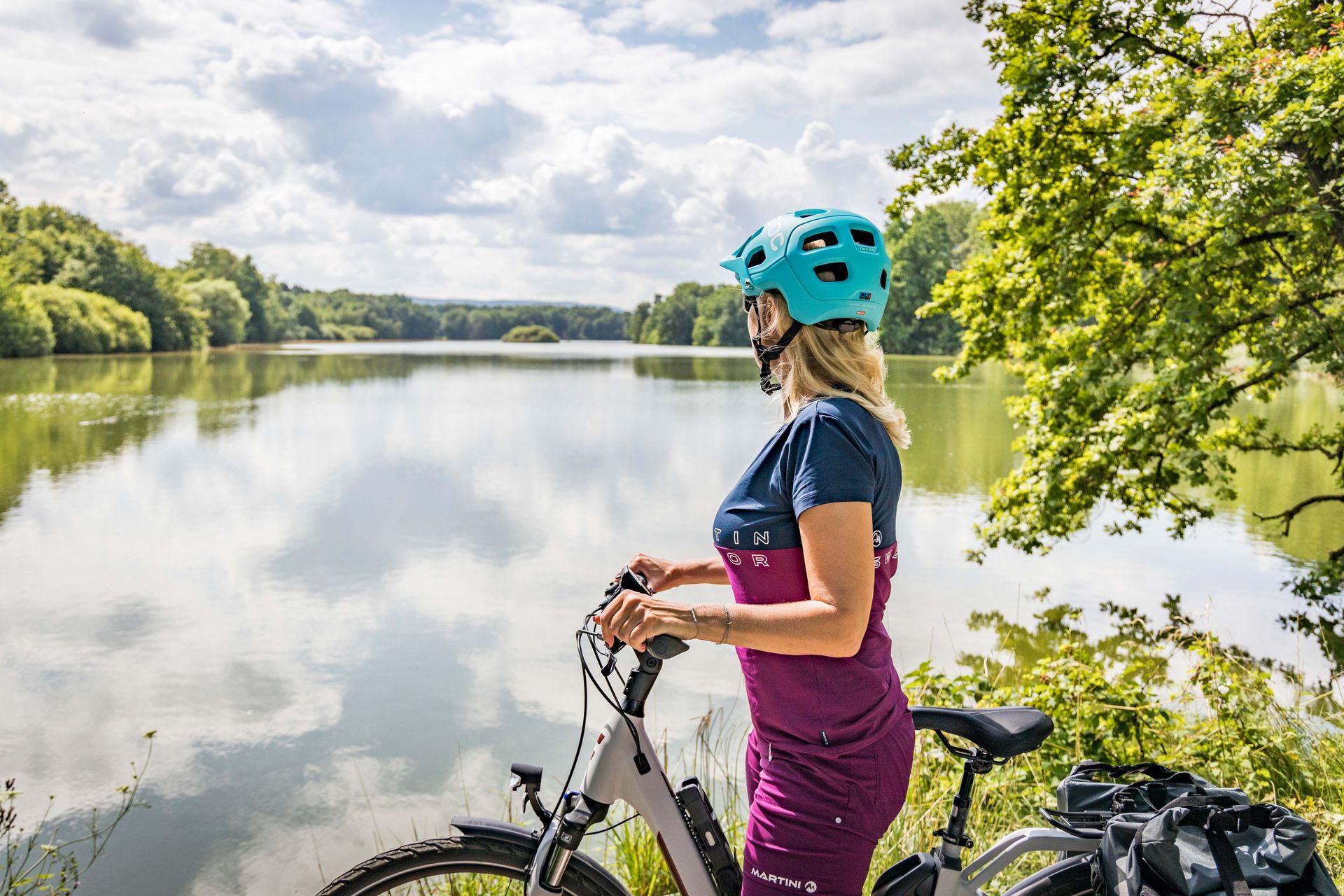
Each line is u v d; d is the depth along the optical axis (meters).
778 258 1.61
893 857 2.84
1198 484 7.41
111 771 5.20
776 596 1.57
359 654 7.06
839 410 1.54
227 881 4.11
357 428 23.05
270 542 10.82
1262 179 6.03
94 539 10.96
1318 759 3.73
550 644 7.26
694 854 1.72
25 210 97.38
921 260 72.62
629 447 19.36
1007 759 1.79
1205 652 4.36
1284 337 7.11
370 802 4.80
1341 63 5.81
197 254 132.38
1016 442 8.66
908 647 7.25
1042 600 8.56
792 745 1.60
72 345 74.69
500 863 1.75
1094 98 8.33
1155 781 1.70
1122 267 8.72
